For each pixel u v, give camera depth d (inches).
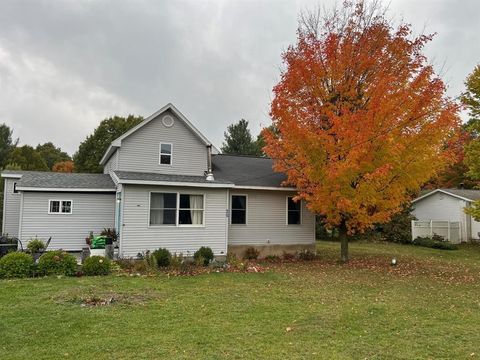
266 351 215.6
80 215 660.7
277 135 679.1
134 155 686.5
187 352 211.5
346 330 258.5
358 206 520.1
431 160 508.7
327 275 494.0
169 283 417.1
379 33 548.1
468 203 1045.2
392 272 529.0
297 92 561.3
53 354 204.8
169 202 587.2
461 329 265.1
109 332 243.3
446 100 507.2
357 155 478.6
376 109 490.3
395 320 285.1
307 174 534.9
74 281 408.2
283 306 322.0
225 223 623.2
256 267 544.4
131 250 553.3
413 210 1149.1
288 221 719.7
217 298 348.2
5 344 219.5
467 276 507.5
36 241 580.4
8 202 737.6
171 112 715.4
